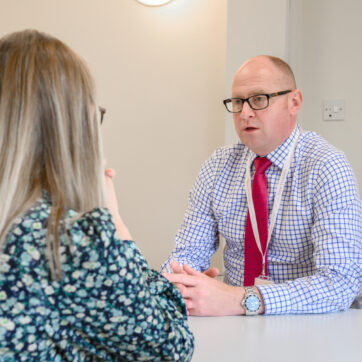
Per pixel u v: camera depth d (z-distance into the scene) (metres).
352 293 1.45
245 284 1.70
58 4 3.26
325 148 1.67
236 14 2.69
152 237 3.17
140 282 0.71
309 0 2.78
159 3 3.06
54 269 0.66
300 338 1.11
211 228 1.88
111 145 3.20
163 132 3.12
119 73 3.17
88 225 0.69
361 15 2.70
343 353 1.00
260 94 1.64
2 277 0.65
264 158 1.73
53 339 0.68
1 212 0.69
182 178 3.10
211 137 3.03
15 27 3.32
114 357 0.74
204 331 1.16
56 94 0.74
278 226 1.69
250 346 1.04
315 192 1.61
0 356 0.65
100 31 3.19
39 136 0.74
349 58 2.72
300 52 2.80
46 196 0.72
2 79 0.75
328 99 2.76
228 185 1.84
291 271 1.70
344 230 1.52
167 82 3.10
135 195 3.19
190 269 1.39
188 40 3.04
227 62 2.71
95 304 0.68
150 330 0.72
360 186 2.72
